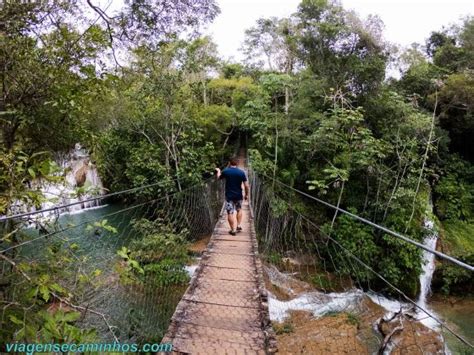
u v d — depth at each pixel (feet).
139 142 33.27
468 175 34.24
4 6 7.34
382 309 19.33
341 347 14.82
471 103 32.24
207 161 32.12
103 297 6.97
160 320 11.89
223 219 17.29
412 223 25.70
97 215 31.50
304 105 31.12
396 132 28.25
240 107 40.42
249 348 5.59
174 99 28.81
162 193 27.27
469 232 29.35
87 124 11.53
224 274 9.15
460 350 16.72
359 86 30.66
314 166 29.66
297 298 19.58
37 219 6.15
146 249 14.64
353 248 23.84
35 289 3.63
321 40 30.94
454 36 45.39
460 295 25.54
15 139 8.12
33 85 7.73
